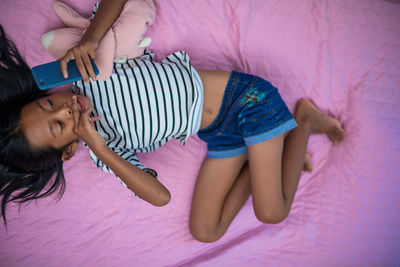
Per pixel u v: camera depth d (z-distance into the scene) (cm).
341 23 140
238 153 126
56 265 132
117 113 108
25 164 102
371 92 138
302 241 137
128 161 105
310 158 141
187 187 138
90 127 96
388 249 134
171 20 135
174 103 112
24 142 95
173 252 137
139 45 113
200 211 130
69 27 122
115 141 113
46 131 93
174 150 139
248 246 137
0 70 110
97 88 108
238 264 137
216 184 130
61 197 132
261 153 112
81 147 133
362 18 140
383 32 140
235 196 132
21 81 112
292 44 139
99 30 99
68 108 93
